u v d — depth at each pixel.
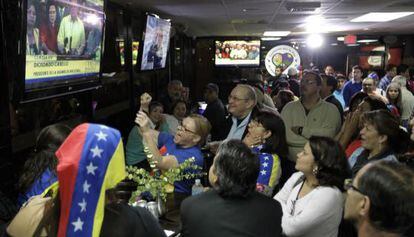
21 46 2.26
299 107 3.64
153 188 2.32
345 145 3.23
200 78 11.90
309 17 7.03
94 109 4.18
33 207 1.50
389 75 8.12
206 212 1.71
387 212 1.09
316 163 2.08
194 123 2.71
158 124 4.65
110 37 4.73
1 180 2.61
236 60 10.24
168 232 2.16
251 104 3.29
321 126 3.53
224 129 3.63
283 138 2.66
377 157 2.53
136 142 3.98
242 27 8.91
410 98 5.35
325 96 4.43
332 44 12.07
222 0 4.89
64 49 2.79
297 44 12.55
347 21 7.77
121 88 5.23
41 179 1.90
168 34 5.84
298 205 2.10
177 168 2.44
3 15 2.44
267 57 10.79
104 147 1.27
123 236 1.31
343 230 2.16
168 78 8.45
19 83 2.32
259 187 2.35
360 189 1.16
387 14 6.62
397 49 11.84
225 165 1.74
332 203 2.00
